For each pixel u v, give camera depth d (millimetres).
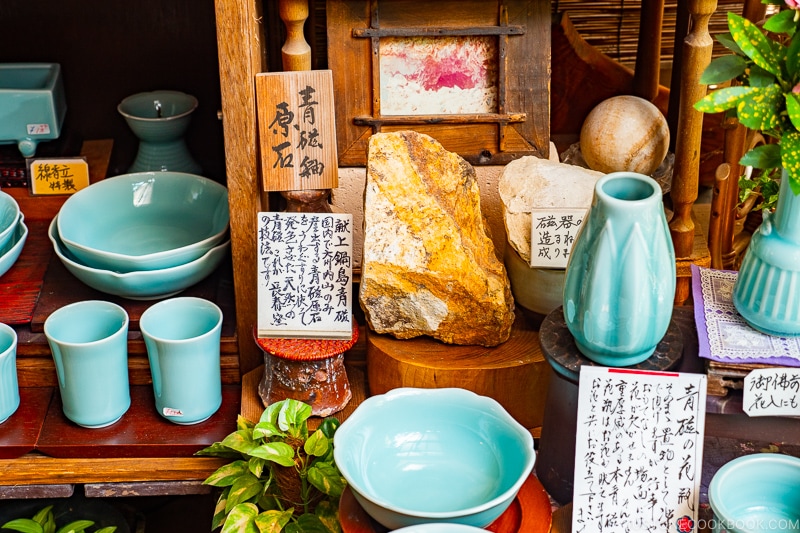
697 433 1281
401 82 1681
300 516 1479
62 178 1992
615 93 2020
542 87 1677
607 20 2168
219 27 1479
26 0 2102
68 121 2246
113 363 1561
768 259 1267
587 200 1535
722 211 1656
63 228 1755
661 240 1230
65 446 1577
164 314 1615
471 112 1698
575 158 1848
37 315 1688
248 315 1680
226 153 1564
